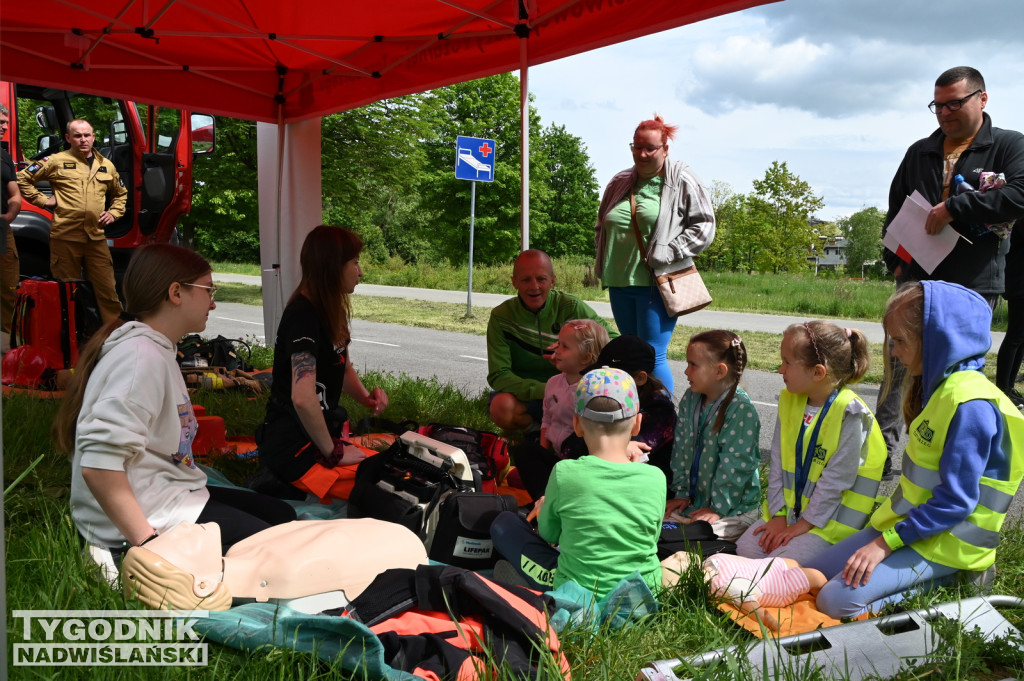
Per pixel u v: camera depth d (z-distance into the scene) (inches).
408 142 1003.9
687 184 197.0
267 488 147.8
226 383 236.1
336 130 957.8
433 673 83.6
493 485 154.9
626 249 200.7
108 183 315.6
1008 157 151.9
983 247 157.8
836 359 118.0
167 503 110.7
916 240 158.2
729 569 110.0
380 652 82.1
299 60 281.0
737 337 133.3
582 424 112.0
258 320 548.1
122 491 101.8
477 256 1550.2
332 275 145.1
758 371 353.1
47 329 226.1
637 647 95.0
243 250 1686.8
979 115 154.5
